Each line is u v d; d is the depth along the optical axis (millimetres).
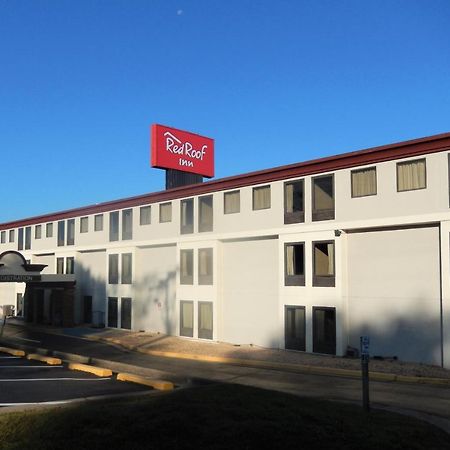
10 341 27156
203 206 28891
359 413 10289
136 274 33281
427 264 20203
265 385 16984
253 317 26219
